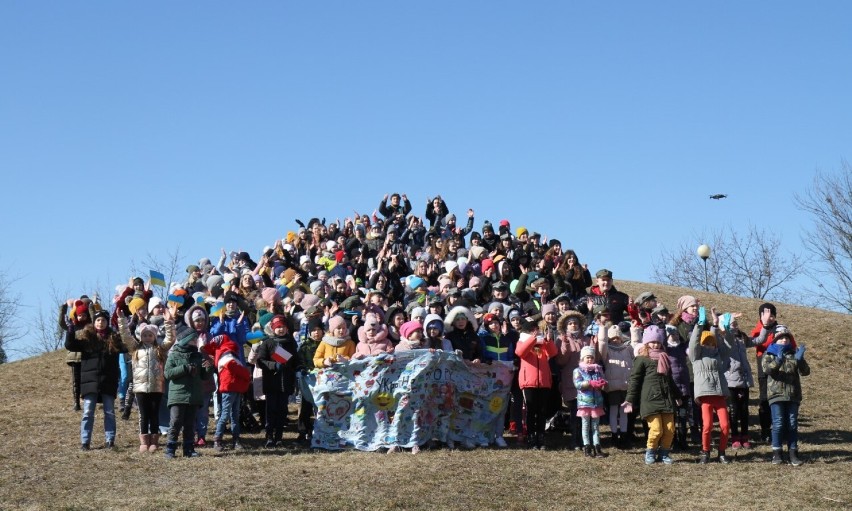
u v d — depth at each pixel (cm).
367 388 1504
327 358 1512
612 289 1838
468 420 1549
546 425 1697
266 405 1534
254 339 1527
